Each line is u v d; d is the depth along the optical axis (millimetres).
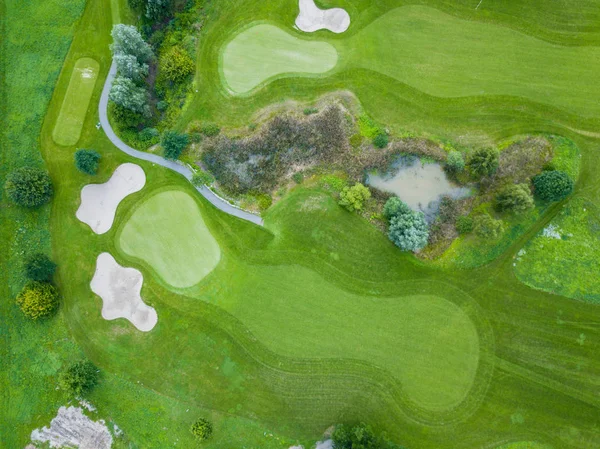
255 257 42375
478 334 40625
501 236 41125
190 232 43062
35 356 41938
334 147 43188
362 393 40281
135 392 41188
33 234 43344
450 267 41188
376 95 44031
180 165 43594
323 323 41344
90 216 43469
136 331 41875
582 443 38750
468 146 42812
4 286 42750
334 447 37969
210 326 41719
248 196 43000
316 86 44312
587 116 42938
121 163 43875
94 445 40562
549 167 41938
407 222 38875
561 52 44031
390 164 42938
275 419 40312
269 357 41062
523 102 43406
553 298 40719
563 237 41469
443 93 43844
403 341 40844
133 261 42844
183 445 40281
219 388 40969
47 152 44094
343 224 42281
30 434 40938
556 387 39625
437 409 39844
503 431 39375
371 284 41562
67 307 42375
